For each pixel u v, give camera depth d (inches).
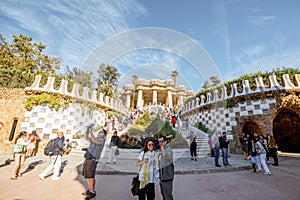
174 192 143.3
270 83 392.8
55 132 343.3
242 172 219.6
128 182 163.2
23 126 343.9
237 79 448.5
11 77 377.1
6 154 323.6
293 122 445.1
